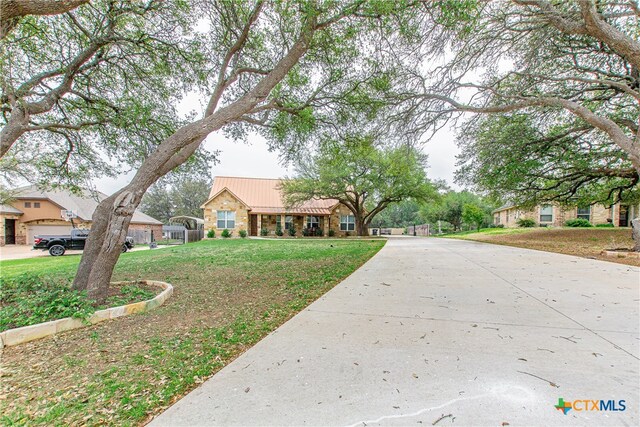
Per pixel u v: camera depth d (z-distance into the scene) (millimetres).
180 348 3035
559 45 9539
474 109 9469
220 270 7863
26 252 18703
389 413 1837
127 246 18219
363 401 1970
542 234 17516
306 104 7559
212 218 24750
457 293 4805
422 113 9711
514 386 2102
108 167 8938
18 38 5922
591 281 5488
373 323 3502
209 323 3787
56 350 3084
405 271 6938
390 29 6141
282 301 4707
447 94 9414
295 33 6496
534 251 10797
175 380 2400
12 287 5047
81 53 6273
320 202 28500
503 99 9781
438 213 36375
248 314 4098
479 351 2682
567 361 2463
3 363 2801
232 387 2205
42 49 6391
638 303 4090
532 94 10312
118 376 2514
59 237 16062
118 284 6039
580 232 16859
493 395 1995
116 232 4691
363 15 5719
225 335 3342
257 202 26969
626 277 5809
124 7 6293
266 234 26406
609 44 6809
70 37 6535
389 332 3203
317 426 1735
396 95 8875
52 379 2498
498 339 2947
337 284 5727
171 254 12367
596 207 22875
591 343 2812
